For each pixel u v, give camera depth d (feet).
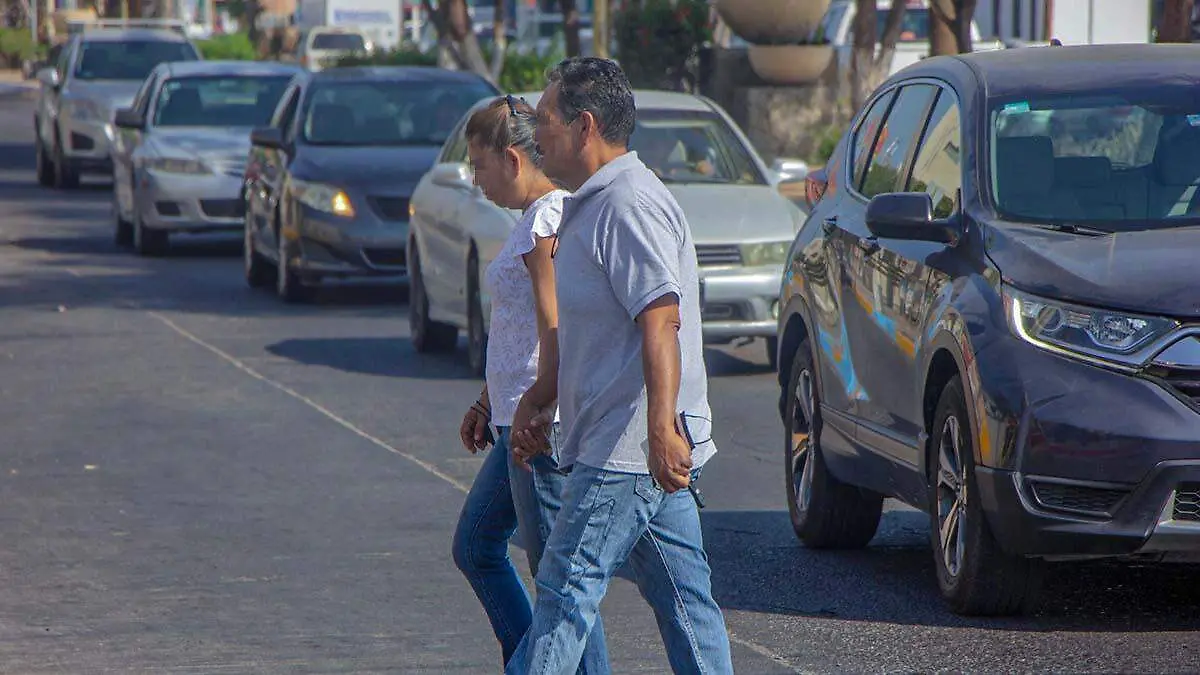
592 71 55.06
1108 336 72.49
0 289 205.77
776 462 115.44
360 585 84.38
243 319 184.34
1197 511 71.36
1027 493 73.05
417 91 204.74
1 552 91.04
